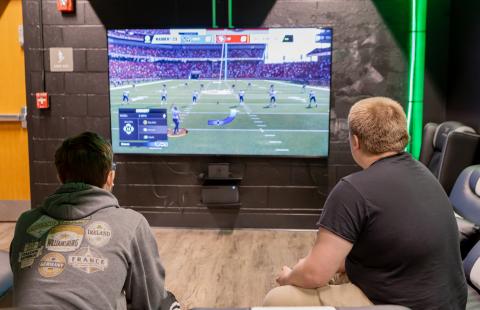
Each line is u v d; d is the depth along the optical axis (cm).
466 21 355
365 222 155
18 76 436
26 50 413
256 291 301
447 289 155
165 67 402
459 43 370
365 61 399
